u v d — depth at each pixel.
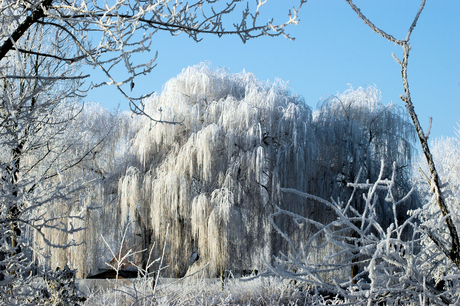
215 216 14.03
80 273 13.81
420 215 2.86
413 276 2.32
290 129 15.48
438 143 13.27
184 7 3.40
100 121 15.52
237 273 14.87
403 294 2.35
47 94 4.51
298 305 6.88
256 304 7.54
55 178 6.78
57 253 13.01
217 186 15.84
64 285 5.12
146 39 2.99
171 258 15.09
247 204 15.50
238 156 15.80
